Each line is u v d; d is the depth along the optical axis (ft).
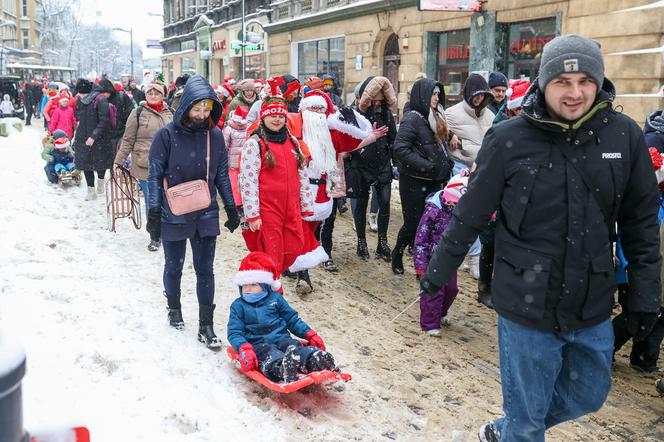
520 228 9.24
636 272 9.33
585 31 41.93
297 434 12.32
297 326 14.74
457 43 56.24
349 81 73.41
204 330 16.26
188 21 149.59
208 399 13.07
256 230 17.16
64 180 38.09
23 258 21.84
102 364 14.05
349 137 20.90
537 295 9.04
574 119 8.97
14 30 254.27
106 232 27.86
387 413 13.62
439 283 10.08
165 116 26.66
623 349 17.71
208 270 16.28
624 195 9.37
